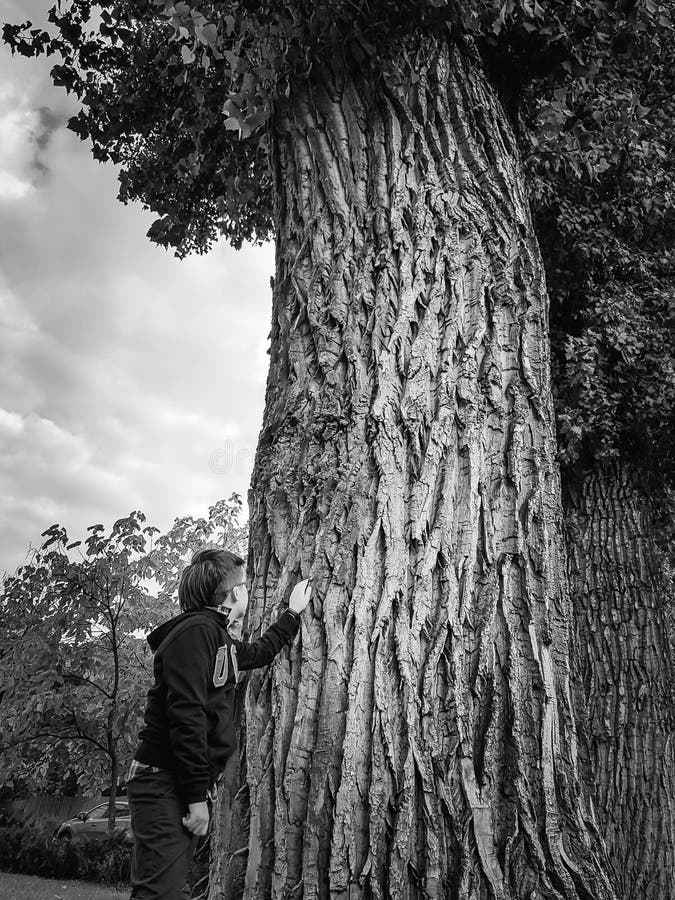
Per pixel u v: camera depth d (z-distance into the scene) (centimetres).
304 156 388
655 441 859
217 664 257
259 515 330
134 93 798
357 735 271
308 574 302
